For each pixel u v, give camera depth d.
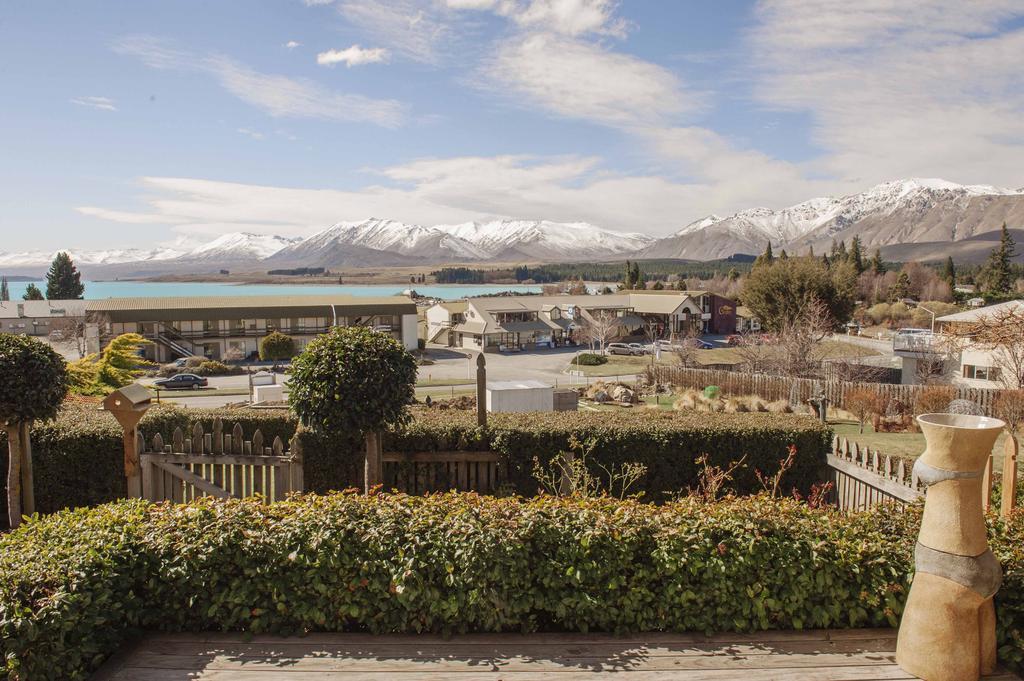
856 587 5.34
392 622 5.29
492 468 10.70
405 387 9.27
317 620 5.27
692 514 5.65
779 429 10.62
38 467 9.74
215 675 4.73
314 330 67.75
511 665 4.88
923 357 34.41
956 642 4.57
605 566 5.29
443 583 5.25
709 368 48.31
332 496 5.95
